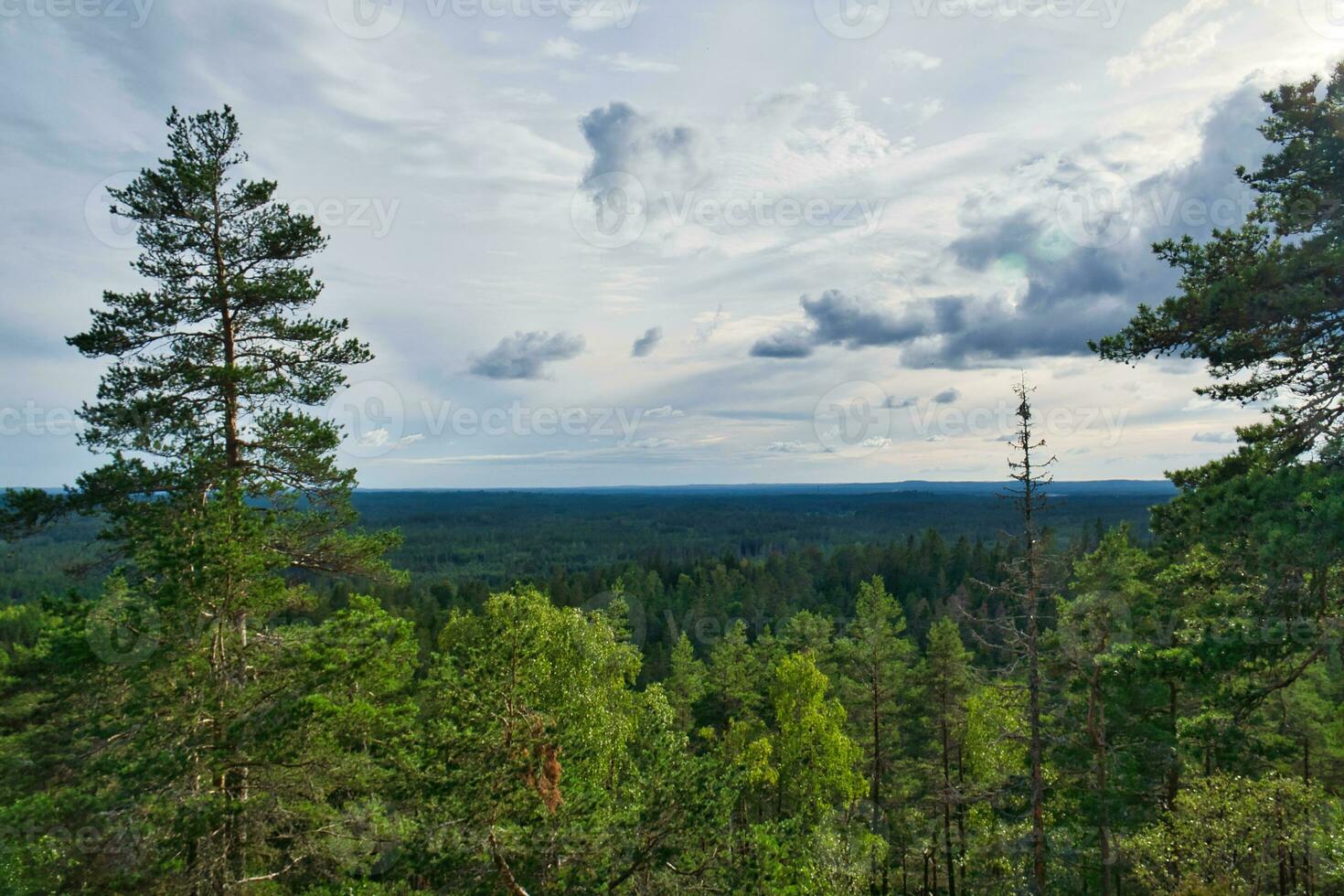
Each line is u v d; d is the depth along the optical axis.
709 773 11.09
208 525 11.02
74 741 10.38
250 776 10.75
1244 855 14.97
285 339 14.62
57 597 10.99
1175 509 12.55
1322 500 9.48
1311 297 10.51
